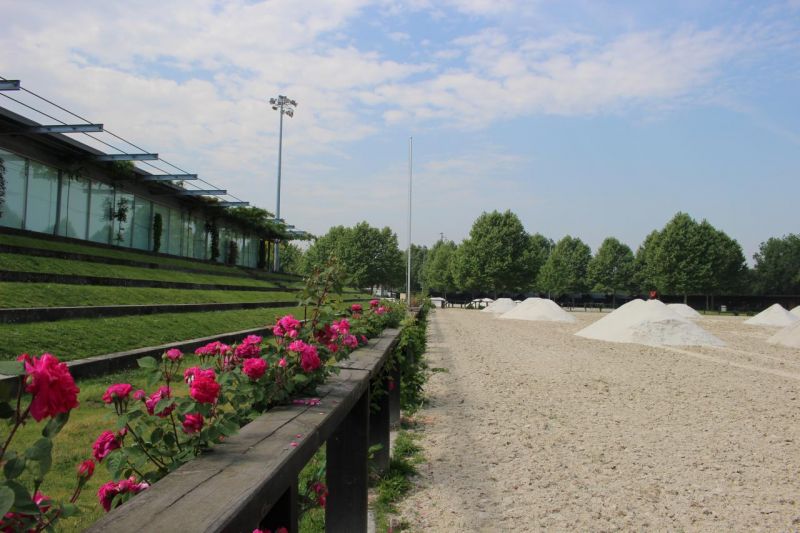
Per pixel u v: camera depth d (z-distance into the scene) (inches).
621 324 845.2
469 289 2613.2
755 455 237.1
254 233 1700.3
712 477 207.8
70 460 190.7
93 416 249.9
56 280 609.0
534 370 488.7
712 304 2501.2
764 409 334.6
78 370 331.6
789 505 181.2
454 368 496.1
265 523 73.7
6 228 759.7
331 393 108.7
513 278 2484.0
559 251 3186.5
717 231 2412.6
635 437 263.7
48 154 840.9
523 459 227.3
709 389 403.5
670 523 165.9
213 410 81.4
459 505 178.2
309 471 178.2
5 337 346.3
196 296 758.5
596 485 197.5
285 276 1761.8
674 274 2341.3
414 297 1455.5
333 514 133.7
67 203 893.2
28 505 50.1
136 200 1084.5
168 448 83.1
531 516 169.8
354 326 197.6
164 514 51.5
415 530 159.5
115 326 448.8
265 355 104.3
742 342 835.4
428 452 236.8
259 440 77.0
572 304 3031.5
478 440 255.9
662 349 703.1
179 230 1257.4
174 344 442.9
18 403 52.5
